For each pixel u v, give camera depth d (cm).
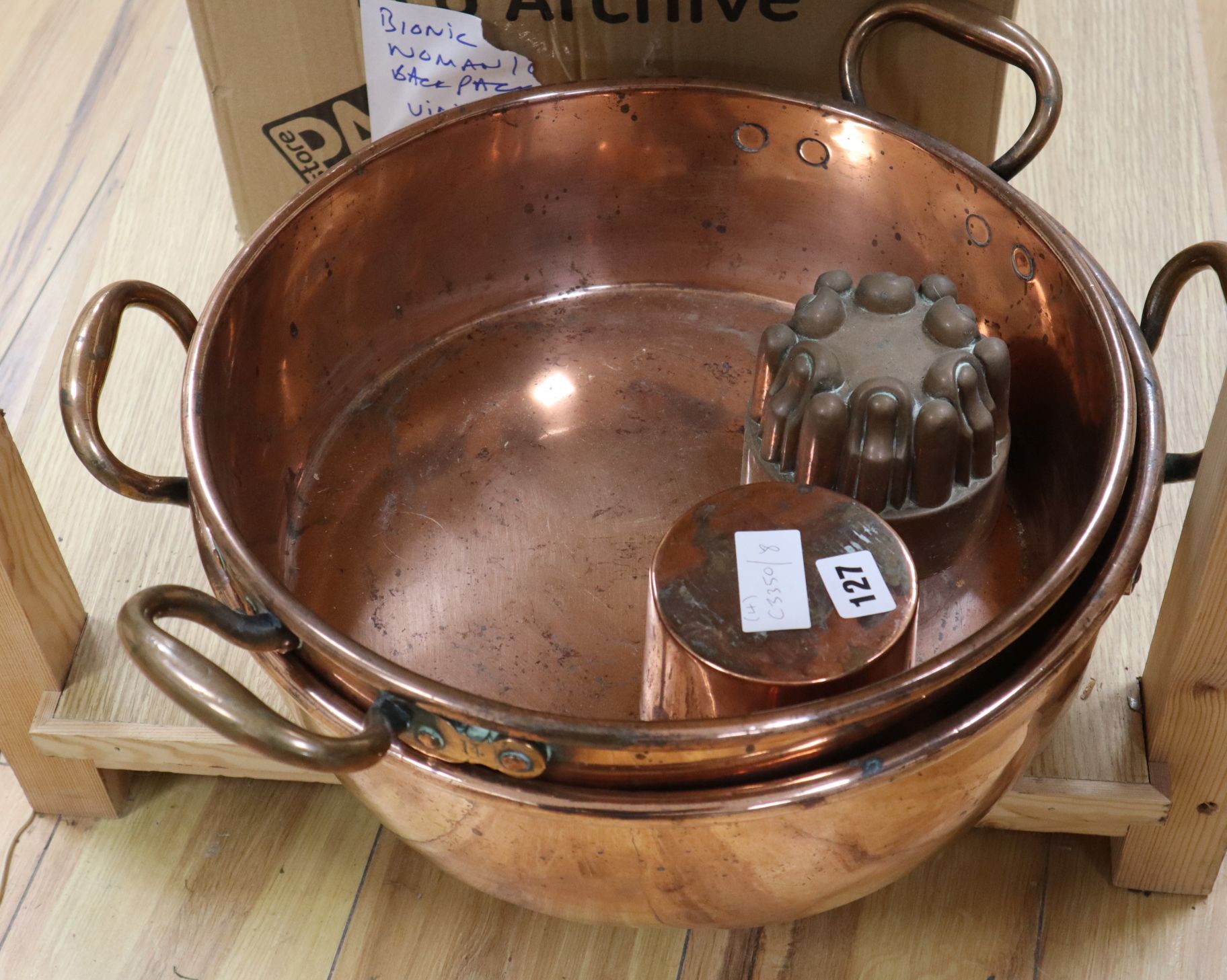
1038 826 80
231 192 92
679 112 80
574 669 72
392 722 53
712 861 57
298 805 88
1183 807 77
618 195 84
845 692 58
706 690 59
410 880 85
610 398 84
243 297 70
